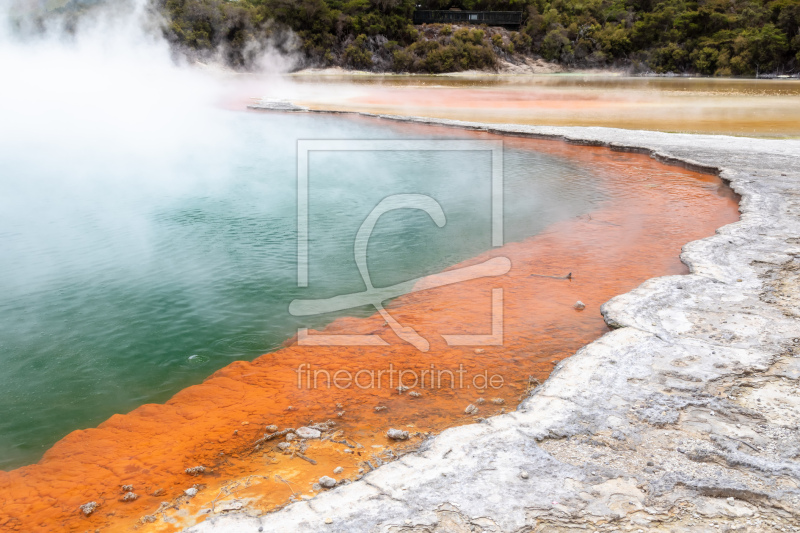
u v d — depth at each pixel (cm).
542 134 1930
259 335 617
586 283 724
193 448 405
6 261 858
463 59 7562
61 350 588
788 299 598
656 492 327
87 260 862
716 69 7325
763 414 399
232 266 837
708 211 1059
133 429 436
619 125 2181
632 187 1270
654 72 7762
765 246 772
